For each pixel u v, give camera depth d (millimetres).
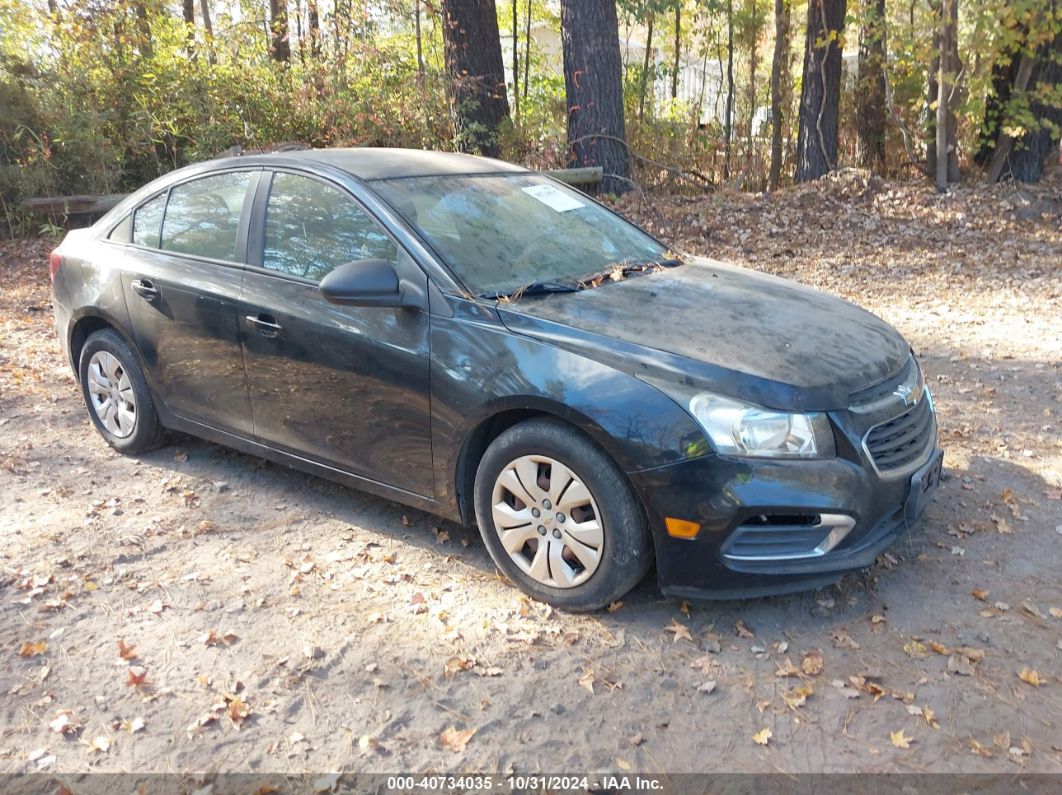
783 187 14852
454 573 3971
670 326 3604
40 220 11703
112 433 5293
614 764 2865
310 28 13727
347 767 2879
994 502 4531
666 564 3373
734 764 2854
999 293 8891
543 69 21156
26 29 12328
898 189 12844
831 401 3346
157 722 3094
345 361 3994
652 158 14203
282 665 3377
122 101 12305
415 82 13359
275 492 4781
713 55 19641
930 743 2916
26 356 7230
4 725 3096
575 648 3428
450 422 3725
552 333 3553
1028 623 3545
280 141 12758
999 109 13359
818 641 3457
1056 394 6012
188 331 4609
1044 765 2814
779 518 3334
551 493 3543
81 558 4152
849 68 17453
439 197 4262
